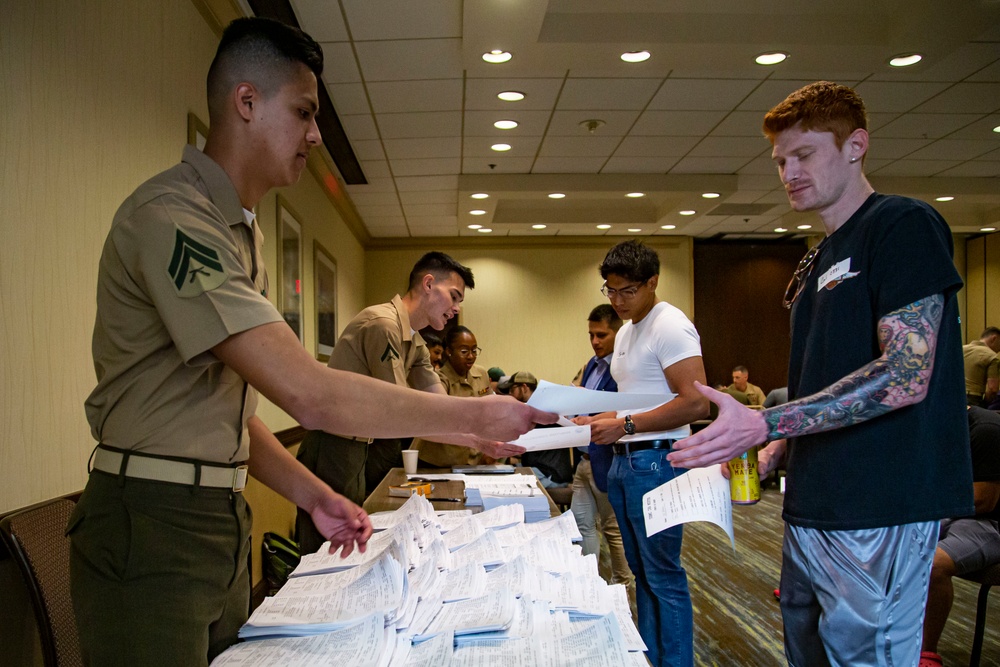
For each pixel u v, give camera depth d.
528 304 8.79
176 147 2.52
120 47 2.05
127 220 0.88
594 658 0.82
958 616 3.22
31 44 1.58
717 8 3.54
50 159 1.66
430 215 7.66
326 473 2.41
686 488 1.36
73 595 0.86
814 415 1.08
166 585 0.84
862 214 1.20
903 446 1.10
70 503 1.40
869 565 1.12
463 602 1.04
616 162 5.89
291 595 1.10
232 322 0.82
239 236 1.00
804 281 1.35
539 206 7.76
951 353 1.13
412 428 0.91
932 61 3.81
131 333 0.87
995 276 8.09
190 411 0.88
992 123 5.00
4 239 1.47
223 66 0.98
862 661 1.14
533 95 4.38
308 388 0.84
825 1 3.47
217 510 0.90
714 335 8.98
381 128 4.93
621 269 2.15
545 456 3.82
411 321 2.60
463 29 3.36
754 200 7.13
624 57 3.71
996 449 2.41
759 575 3.89
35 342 1.59
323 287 5.73
